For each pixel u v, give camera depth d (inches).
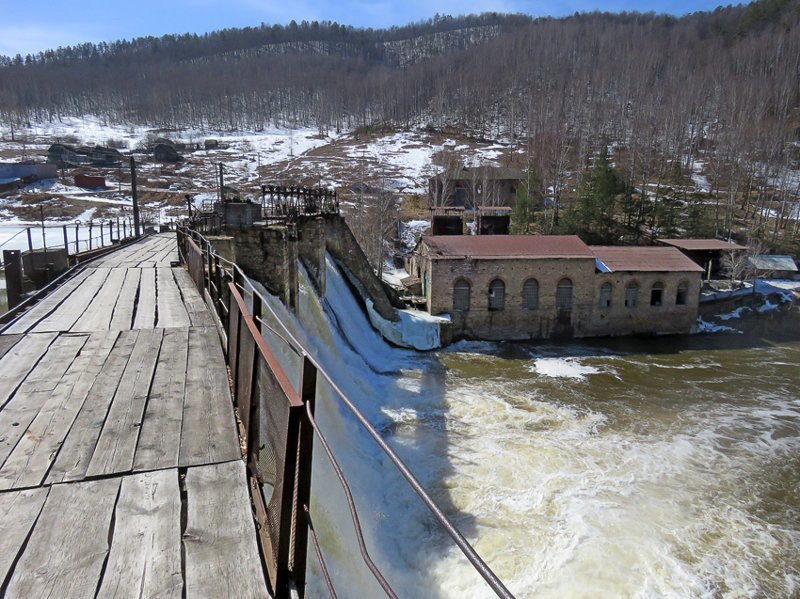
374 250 1894.7
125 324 355.6
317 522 334.0
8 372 257.9
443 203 2425.0
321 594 279.3
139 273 602.2
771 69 4453.7
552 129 3427.7
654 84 4724.4
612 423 770.2
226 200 812.0
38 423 200.5
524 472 616.1
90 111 6102.4
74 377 252.1
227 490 157.0
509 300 1300.4
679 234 2123.5
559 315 1320.1
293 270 714.8
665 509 553.0
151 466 169.9
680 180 2696.9
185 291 482.9
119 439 188.1
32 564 123.1
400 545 478.3
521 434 722.2
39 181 2881.4
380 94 5753.0
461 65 6323.8
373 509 501.4
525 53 6127.0
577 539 498.0
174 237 1235.9
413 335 1167.6
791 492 593.0
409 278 1566.2
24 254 718.5
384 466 603.5
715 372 1038.4
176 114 5698.8
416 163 3580.2
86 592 114.4
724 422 784.3
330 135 4923.7
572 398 871.7
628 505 557.3
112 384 243.1
